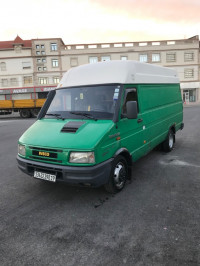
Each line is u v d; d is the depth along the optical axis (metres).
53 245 2.80
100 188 4.48
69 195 4.23
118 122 3.97
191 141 8.51
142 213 3.47
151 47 44.72
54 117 4.50
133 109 3.92
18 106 25.45
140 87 4.83
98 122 3.94
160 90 6.00
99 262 2.48
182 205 3.68
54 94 4.89
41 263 2.50
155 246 2.70
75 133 3.74
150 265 2.41
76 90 4.55
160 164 5.88
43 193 4.38
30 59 44.88
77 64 45.12
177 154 6.78
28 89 25.31
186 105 35.94
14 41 47.94
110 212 3.54
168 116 6.68
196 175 5.00
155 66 5.95
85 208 3.70
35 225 3.26
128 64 4.53
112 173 3.93
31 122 18.72
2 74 45.28
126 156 4.39
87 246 2.75
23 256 2.62
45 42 44.50
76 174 3.46
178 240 2.80
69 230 3.10
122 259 2.51
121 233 2.98
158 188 4.39
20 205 3.91
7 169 6.03
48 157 3.70
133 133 4.56
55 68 45.22
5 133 12.62
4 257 2.61
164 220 3.25
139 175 5.14
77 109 4.40
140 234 2.94
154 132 5.67
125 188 4.44
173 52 44.84
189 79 45.59
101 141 3.55
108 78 4.38
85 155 3.43
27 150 3.98
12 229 3.18
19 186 4.78
